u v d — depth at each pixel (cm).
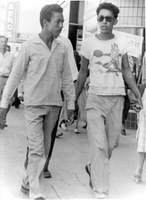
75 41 1695
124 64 429
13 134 786
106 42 416
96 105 416
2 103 397
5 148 645
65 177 496
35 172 386
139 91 451
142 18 1069
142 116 485
